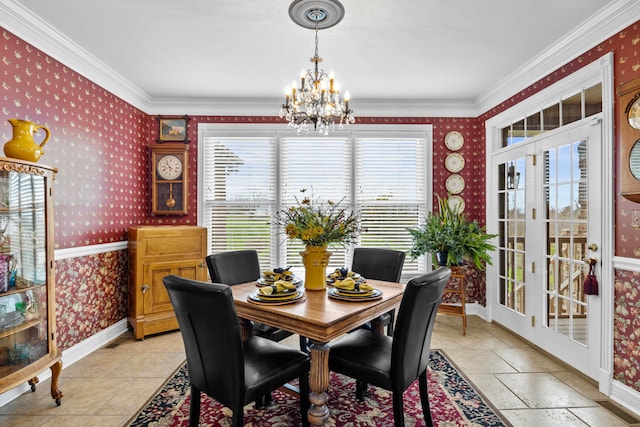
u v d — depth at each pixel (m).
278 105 4.17
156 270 3.45
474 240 3.46
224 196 4.19
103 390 2.42
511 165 3.58
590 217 2.54
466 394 2.36
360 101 4.12
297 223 2.26
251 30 2.57
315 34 2.60
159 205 4.05
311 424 1.77
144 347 3.20
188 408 2.19
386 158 4.23
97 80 3.21
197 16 2.39
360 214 4.19
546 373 2.68
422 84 3.65
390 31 2.58
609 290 2.36
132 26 2.52
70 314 2.88
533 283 3.21
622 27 2.27
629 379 2.23
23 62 2.44
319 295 2.17
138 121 3.94
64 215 2.83
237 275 2.79
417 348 1.79
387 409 2.18
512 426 2.00
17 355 2.04
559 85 2.84
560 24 2.50
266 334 2.46
